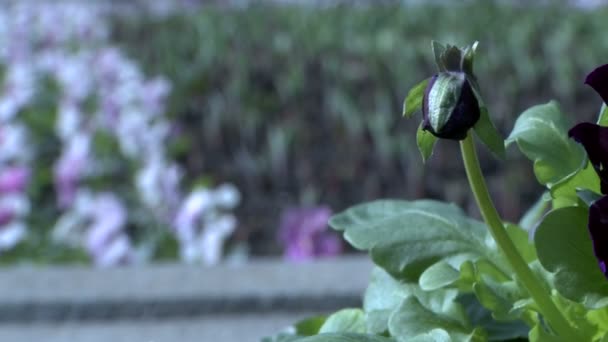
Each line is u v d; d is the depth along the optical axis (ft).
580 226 3.81
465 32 29.01
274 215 19.35
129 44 30.76
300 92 24.00
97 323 12.10
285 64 26.23
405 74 23.68
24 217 16.38
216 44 28.68
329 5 36.91
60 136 18.93
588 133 3.65
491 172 20.35
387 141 20.99
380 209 4.77
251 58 27.14
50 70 22.74
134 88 21.16
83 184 17.46
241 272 12.59
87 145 16.93
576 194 4.12
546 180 4.27
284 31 30.78
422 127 3.59
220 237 15.29
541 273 4.23
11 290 12.18
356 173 20.77
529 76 24.67
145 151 18.37
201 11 36.45
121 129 18.35
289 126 22.35
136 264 14.35
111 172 18.02
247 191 20.39
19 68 21.95
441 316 4.10
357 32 29.68
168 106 23.36
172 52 28.27
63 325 12.05
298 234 15.56
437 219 4.41
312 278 12.34
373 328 4.26
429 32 29.58
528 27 29.48
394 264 4.29
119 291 12.17
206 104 23.89
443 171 20.45
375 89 23.76
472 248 4.30
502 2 35.94
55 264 15.30
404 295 4.48
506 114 23.12
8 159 17.93
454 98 3.41
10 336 11.77
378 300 4.56
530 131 4.39
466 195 19.71
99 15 35.04
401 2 36.09
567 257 3.80
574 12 34.14
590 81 3.76
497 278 4.35
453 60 3.50
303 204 19.80
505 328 4.49
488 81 24.54
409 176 20.38
